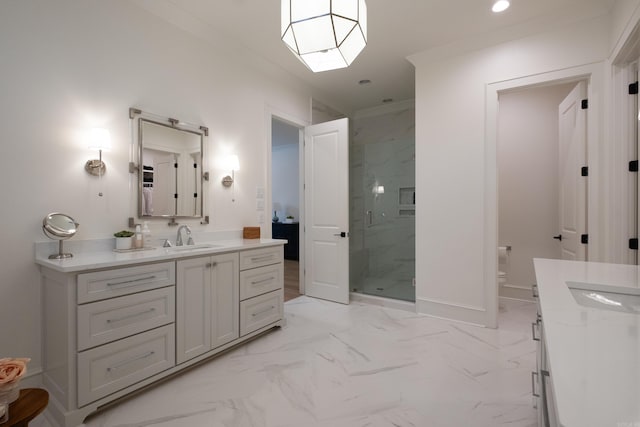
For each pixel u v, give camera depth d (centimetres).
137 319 180
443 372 210
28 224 180
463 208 298
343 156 364
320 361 226
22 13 178
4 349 173
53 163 189
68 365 155
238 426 159
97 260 171
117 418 164
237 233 306
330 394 186
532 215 371
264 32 282
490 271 286
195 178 268
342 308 346
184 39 261
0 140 171
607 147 240
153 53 240
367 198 488
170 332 197
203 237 274
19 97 177
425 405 175
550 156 361
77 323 157
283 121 372
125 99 223
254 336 260
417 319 309
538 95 367
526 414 167
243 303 248
